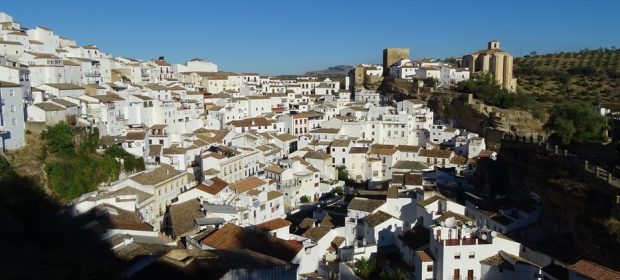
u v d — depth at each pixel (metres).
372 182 136.00
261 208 100.88
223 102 199.75
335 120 179.00
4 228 62.72
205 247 68.25
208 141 141.50
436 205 88.69
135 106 141.75
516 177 101.75
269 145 151.12
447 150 153.38
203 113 178.38
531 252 74.62
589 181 77.25
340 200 117.75
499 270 70.19
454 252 70.75
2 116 89.12
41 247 64.00
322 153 147.50
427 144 168.00
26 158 91.44
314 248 76.31
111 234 71.00
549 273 67.19
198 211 91.56
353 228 91.25
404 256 81.75
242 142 147.62
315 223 98.44
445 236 74.00
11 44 149.50
